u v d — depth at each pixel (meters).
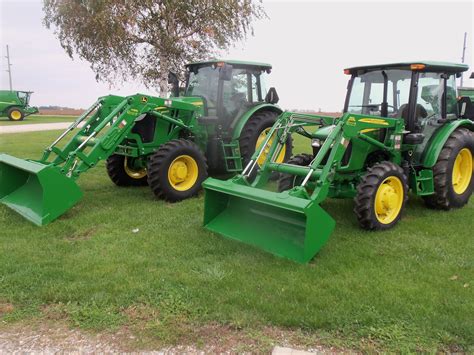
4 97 30.58
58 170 5.46
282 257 4.27
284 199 4.24
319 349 2.87
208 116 7.71
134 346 2.92
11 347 2.93
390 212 5.30
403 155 5.73
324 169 4.67
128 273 3.96
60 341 2.99
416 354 2.79
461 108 6.46
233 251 4.49
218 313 3.25
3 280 3.79
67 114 50.22
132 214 5.89
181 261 4.25
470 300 3.45
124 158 7.68
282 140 5.49
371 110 6.05
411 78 5.59
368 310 3.28
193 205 6.34
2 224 5.37
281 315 3.20
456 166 6.24
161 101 6.82
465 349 2.84
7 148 13.25
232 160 7.86
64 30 15.55
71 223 5.41
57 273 3.95
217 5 15.19
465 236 4.98
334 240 4.85
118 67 16.48
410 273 3.98
